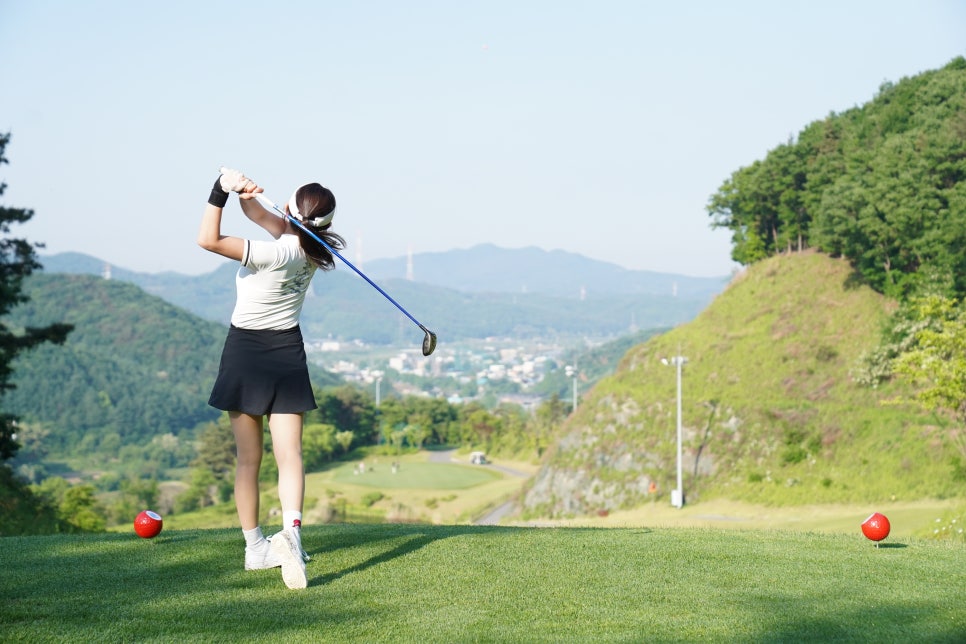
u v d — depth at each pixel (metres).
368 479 101.12
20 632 4.50
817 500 41.19
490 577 5.80
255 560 6.03
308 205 5.77
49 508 32.28
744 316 62.88
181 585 5.56
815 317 58.72
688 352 60.59
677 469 48.69
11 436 33.25
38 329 33.25
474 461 120.44
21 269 32.81
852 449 44.97
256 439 5.95
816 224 65.69
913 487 39.19
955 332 30.23
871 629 4.76
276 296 5.76
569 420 62.19
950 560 6.70
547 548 6.85
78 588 5.48
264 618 4.80
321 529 8.02
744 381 55.16
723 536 7.77
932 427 42.50
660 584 5.70
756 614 5.02
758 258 72.75
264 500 83.44
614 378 62.94
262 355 5.78
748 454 49.06
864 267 58.25
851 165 59.56
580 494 55.31
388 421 154.88
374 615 4.88
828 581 5.88
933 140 52.25
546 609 5.03
